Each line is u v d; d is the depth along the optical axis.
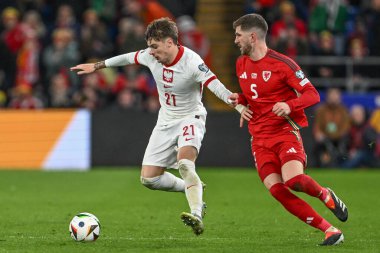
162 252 28.14
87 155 63.78
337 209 29.33
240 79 30.09
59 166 63.78
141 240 31.17
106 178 56.78
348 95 65.31
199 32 72.31
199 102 32.16
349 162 63.78
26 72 70.50
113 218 38.28
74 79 68.88
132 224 36.25
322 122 63.41
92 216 30.84
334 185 53.50
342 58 69.19
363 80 69.12
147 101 67.06
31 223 36.28
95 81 67.06
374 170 63.38
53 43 70.44
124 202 44.72
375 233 33.91
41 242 30.50
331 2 72.56
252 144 30.14
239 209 41.94
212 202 44.94
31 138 64.00
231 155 63.69
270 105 29.55
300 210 29.17
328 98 63.41
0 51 70.75
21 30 71.06
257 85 29.61
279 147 29.42
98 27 71.00
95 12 73.81
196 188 29.98
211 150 63.69
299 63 68.69
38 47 71.31
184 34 70.44
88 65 33.38
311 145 63.84
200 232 28.62
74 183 53.97
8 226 35.31
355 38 70.81
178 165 31.00
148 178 32.69
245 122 63.69
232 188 51.50
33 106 66.88
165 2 77.56
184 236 32.56
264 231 34.28
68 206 42.81
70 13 73.62
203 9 78.25
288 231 34.31
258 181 55.28
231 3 77.88
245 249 28.84
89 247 29.20
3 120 63.97
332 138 63.47
